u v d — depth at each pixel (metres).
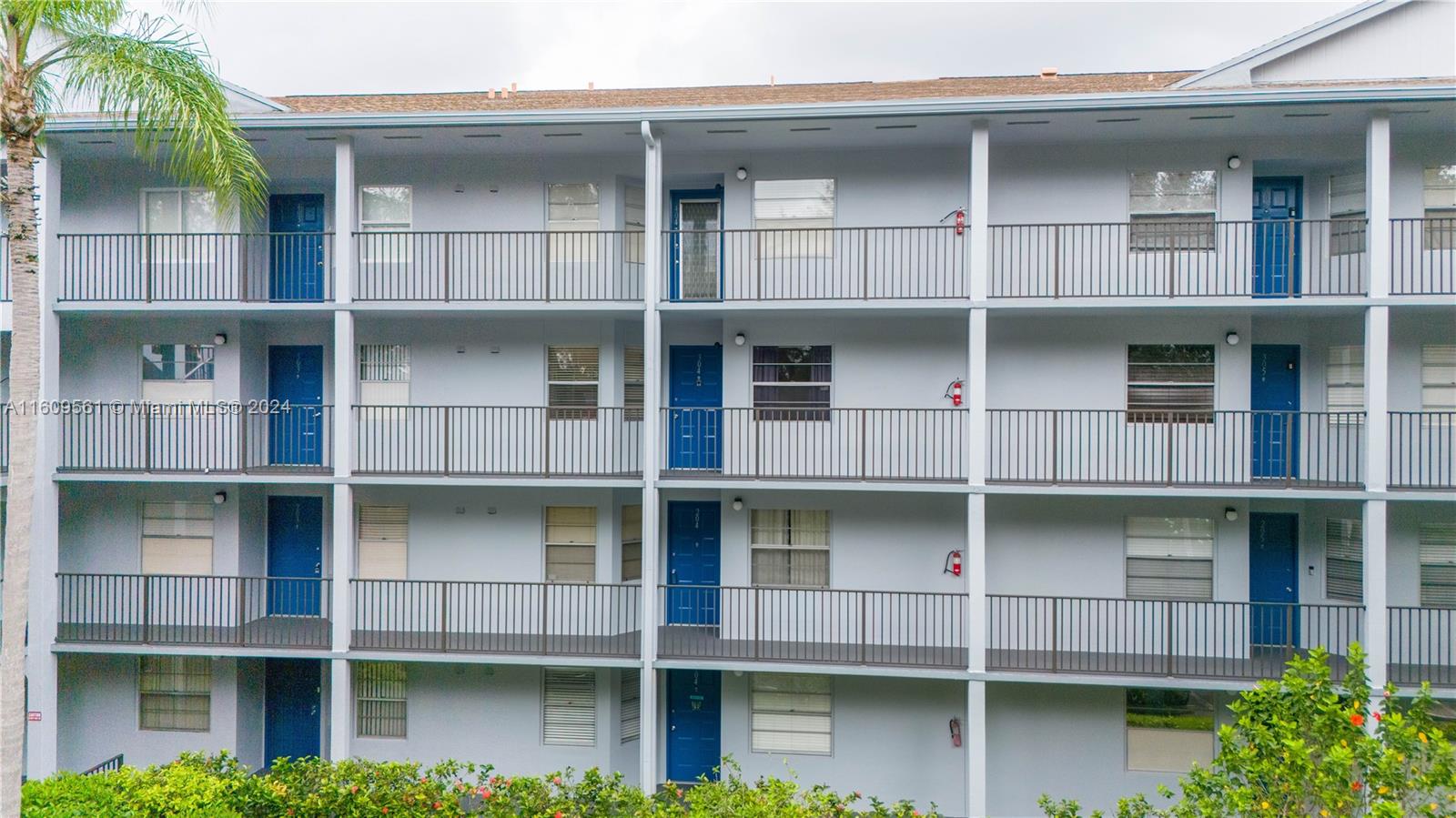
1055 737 14.09
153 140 12.26
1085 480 13.61
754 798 11.61
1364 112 12.50
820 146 14.46
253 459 15.47
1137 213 14.20
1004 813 14.12
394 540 15.59
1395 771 8.86
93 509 15.69
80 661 15.44
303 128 13.57
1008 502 14.43
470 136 14.01
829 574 14.81
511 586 15.01
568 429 15.14
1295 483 13.33
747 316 14.50
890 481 13.41
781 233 14.92
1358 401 13.92
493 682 15.13
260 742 15.83
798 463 14.59
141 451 15.44
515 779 12.50
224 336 15.39
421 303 14.07
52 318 14.34
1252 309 12.98
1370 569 12.34
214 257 15.48
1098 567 14.21
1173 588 14.10
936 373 14.62
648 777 13.36
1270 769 9.30
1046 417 14.24
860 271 14.67
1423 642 13.55
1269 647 14.06
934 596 14.37
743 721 14.82
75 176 15.62
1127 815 11.02
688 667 13.38
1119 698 13.98
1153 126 13.25
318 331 15.95
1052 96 12.54
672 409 14.29
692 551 15.57
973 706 12.97
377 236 15.38
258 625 15.26
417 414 15.39
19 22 9.65
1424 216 13.70
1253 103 12.23
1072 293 14.12
